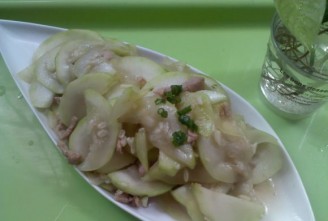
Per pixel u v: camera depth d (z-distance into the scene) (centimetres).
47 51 47
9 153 46
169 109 39
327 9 37
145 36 53
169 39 53
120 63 43
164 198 41
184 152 38
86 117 41
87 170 41
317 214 43
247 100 49
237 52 52
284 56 42
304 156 46
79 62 43
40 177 45
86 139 41
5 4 53
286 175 42
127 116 39
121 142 39
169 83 41
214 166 39
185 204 39
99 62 43
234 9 54
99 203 44
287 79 44
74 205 44
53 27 49
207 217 38
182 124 38
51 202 44
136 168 41
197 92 40
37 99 45
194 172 39
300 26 36
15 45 49
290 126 48
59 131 44
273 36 43
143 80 42
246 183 41
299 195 41
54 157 46
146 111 39
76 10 53
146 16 54
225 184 40
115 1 53
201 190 38
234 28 54
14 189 44
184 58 52
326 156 46
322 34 41
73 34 48
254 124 44
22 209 43
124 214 43
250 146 40
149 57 46
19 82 46
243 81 50
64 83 44
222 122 40
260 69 51
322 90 43
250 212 39
